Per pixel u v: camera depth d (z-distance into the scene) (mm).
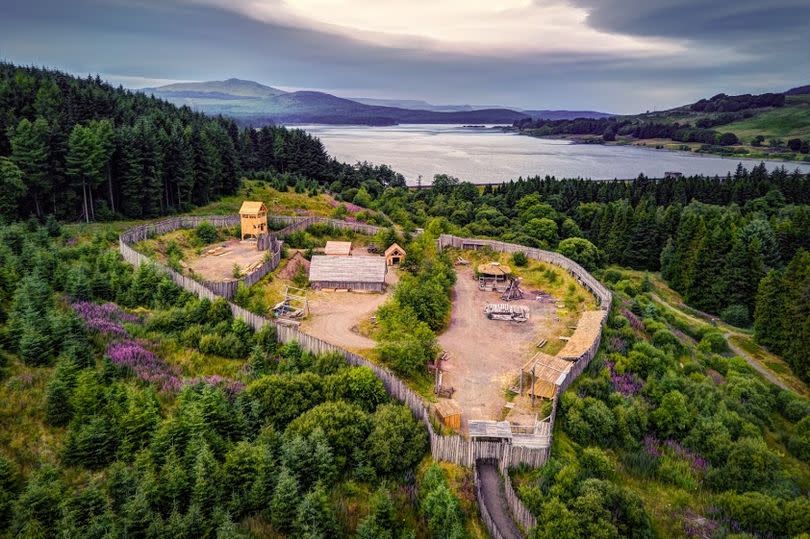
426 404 49625
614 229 136500
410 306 68625
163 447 35750
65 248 71875
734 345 85688
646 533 37000
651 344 69375
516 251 98875
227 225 103125
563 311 77188
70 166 99938
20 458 34406
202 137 130625
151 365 47812
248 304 67500
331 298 76812
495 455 43281
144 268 65125
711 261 103562
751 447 47656
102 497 31109
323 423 41625
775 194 160375
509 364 61500
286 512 33156
